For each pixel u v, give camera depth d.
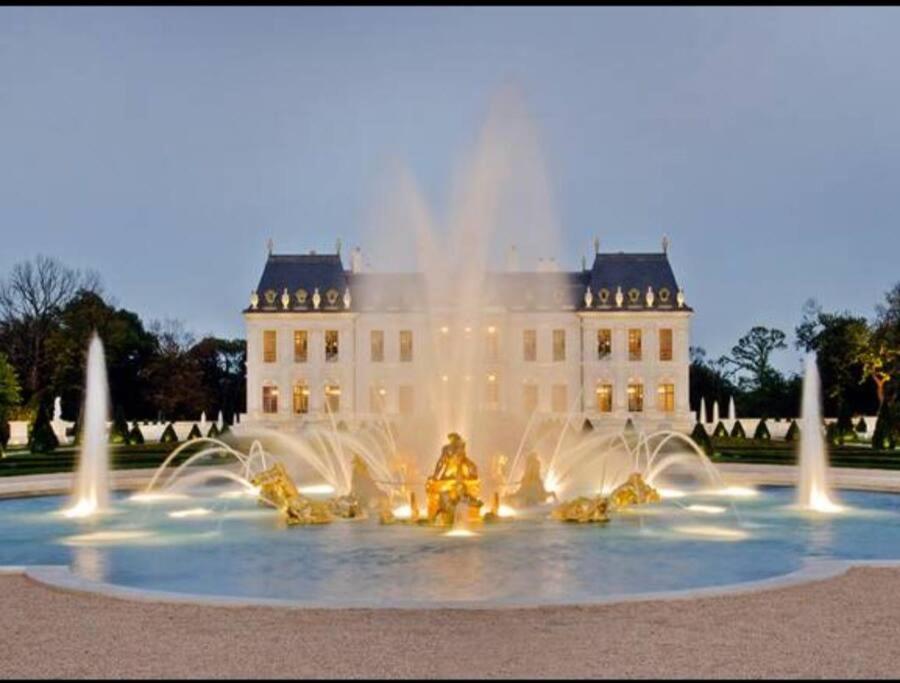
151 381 117.12
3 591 16.69
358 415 108.94
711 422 110.62
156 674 11.80
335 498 28.98
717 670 11.79
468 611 14.79
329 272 112.69
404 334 110.00
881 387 98.56
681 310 109.00
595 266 113.00
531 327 110.56
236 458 59.31
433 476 26.86
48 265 112.62
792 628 13.77
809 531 25.58
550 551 22.00
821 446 33.97
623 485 32.16
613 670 11.80
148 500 35.09
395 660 12.23
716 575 19.05
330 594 17.12
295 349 110.25
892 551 22.28
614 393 109.44
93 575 19.44
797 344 126.81
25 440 83.81
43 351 109.81
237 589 17.78
